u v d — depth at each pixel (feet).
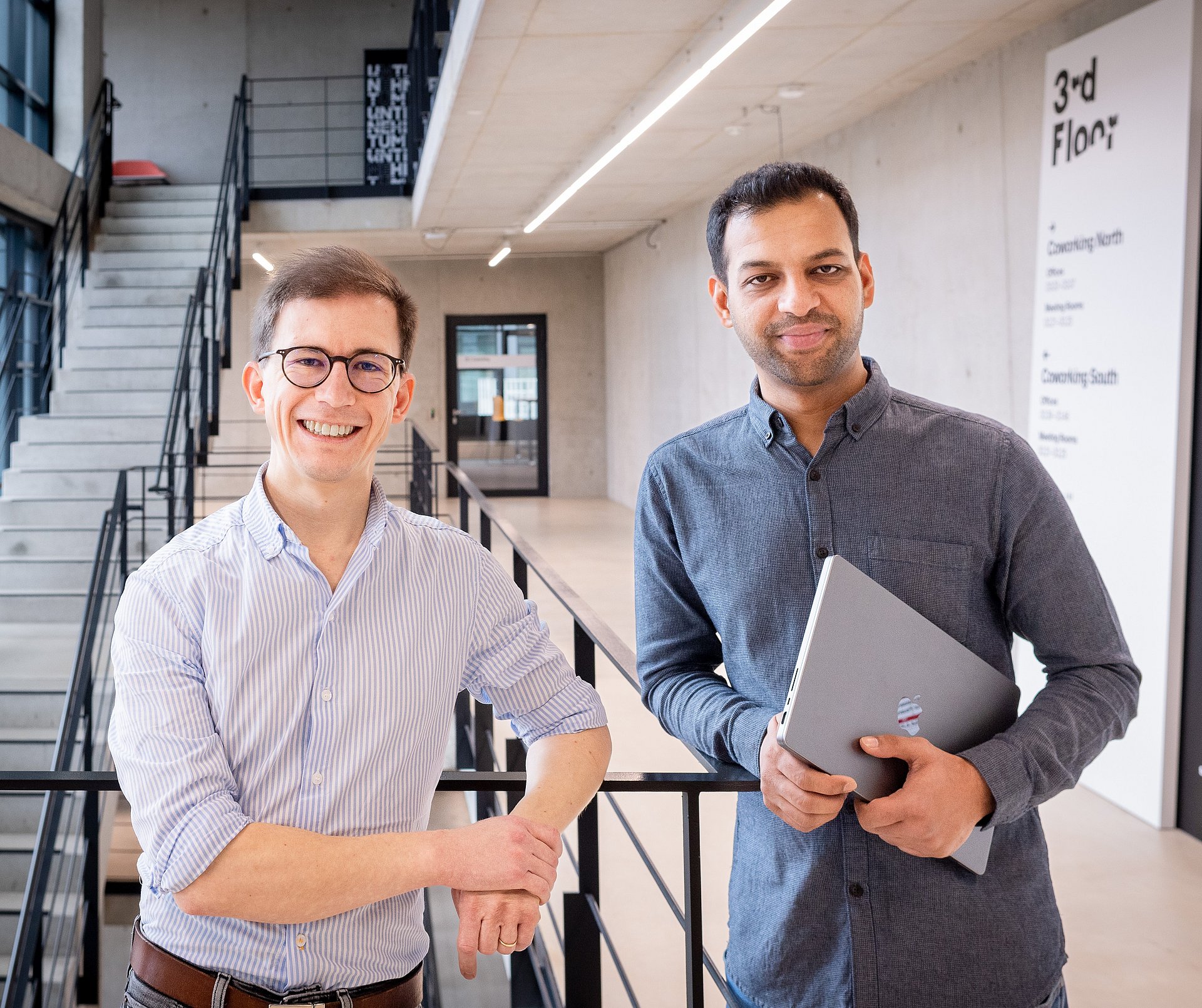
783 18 13.43
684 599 4.38
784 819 3.38
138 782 3.17
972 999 3.68
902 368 17.98
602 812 12.58
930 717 3.49
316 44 39.29
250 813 3.34
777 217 3.71
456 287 41.39
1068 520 3.71
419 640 3.55
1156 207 10.97
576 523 34.47
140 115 38.83
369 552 3.45
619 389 39.93
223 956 3.31
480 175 24.49
